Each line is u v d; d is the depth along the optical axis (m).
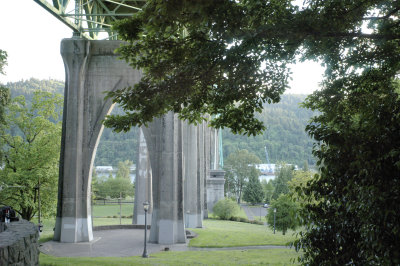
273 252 27.02
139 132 50.00
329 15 8.67
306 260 7.10
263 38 8.53
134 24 9.21
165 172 31.62
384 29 8.91
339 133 6.63
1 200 35.94
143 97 9.60
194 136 47.88
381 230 5.46
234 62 8.72
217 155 99.62
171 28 8.32
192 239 33.72
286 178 88.25
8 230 9.52
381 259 5.48
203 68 8.98
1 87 22.05
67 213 30.81
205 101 10.52
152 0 7.43
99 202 93.19
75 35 31.86
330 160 6.54
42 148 36.75
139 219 48.50
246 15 8.26
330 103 11.40
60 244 29.73
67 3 28.56
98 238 33.41
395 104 6.14
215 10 7.80
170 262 21.77
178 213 32.06
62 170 31.20
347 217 6.40
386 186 5.57
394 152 5.36
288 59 9.41
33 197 38.25
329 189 6.81
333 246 6.70
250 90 9.84
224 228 49.56
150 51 9.98
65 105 31.67
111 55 31.83
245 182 120.38
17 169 36.06
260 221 62.81
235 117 10.79
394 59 10.20
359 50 10.45
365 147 5.97
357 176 6.15
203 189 62.56
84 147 31.62
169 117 31.84
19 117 38.97
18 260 7.93
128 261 21.52
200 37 9.17
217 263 21.55
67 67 31.55
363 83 11.18
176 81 9.46
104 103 31.69
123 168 158.12
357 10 8.91
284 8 8.73
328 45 9.73
